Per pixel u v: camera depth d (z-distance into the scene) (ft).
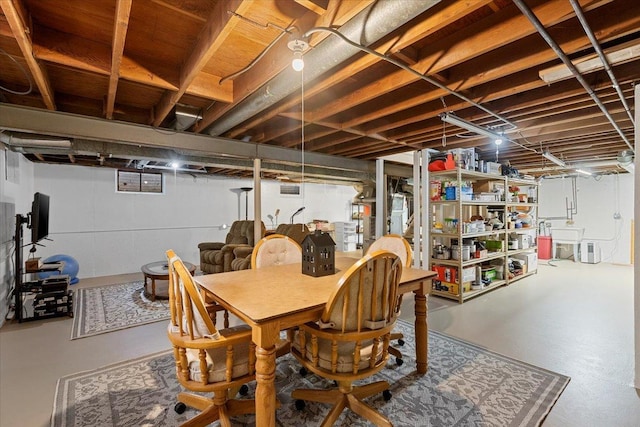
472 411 6.22
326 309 5.04
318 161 16.70
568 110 10.09
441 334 10.17
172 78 7.89
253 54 7.36
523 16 5.65
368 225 22.50
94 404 6.40
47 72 7.89
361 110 10.85
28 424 5.82
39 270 12.35
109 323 11.16
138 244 20.95
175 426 5.75
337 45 5.74
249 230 18.60
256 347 4.81
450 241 15.60
